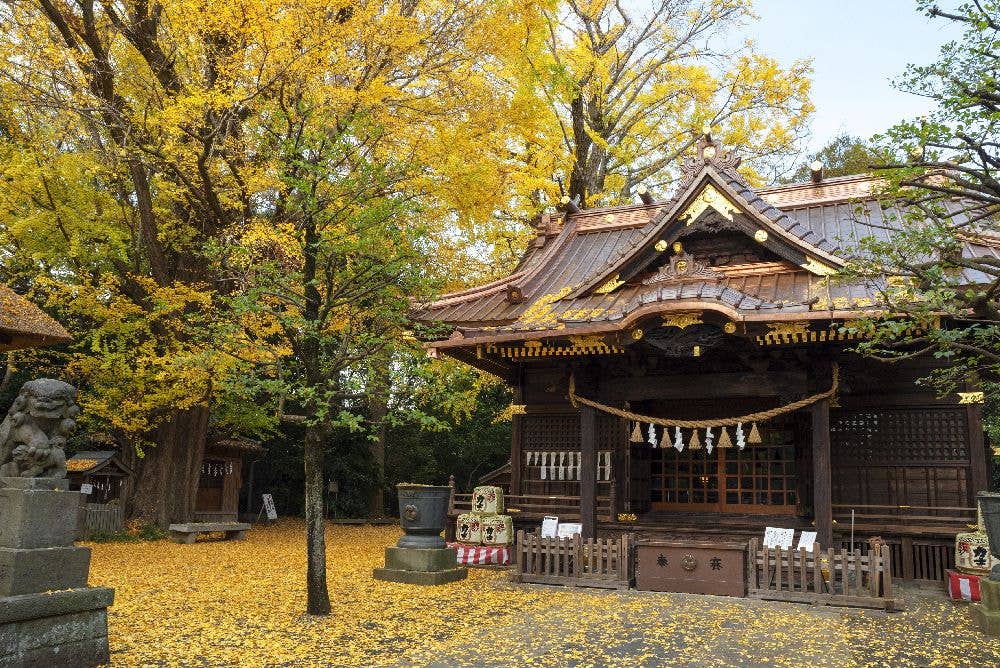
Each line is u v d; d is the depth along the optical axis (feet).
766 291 40.86
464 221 54.49
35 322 36.01
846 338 36.86
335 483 95.55
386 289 31.07
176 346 51.80
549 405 51.88
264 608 30.71
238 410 67.41
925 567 40.19
